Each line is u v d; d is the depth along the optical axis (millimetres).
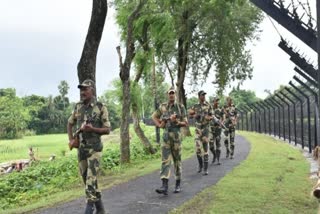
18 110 83125
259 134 36531
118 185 11859
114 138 41281
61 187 13266
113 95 23062
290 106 26062
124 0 21000
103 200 9812
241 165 15062
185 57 33000
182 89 34156
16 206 10953
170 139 10188
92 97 7773
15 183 14109
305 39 12047
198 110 13273
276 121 31875
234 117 17656
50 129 100562
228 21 30922
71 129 7898
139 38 21766
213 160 15766
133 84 22453
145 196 10156
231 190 10438
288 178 12164
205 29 31859
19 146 51375
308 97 19953
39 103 101750
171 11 27000
